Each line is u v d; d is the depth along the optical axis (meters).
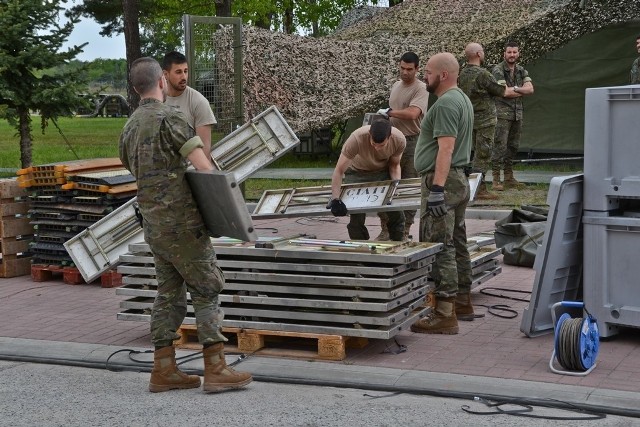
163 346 5.88
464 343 6.73
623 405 5.30
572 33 15.16
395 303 6.32
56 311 8.21
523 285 8.75
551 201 6.64
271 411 5.44
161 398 5.76
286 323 6.49
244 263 6.59
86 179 9.30
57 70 14.84
